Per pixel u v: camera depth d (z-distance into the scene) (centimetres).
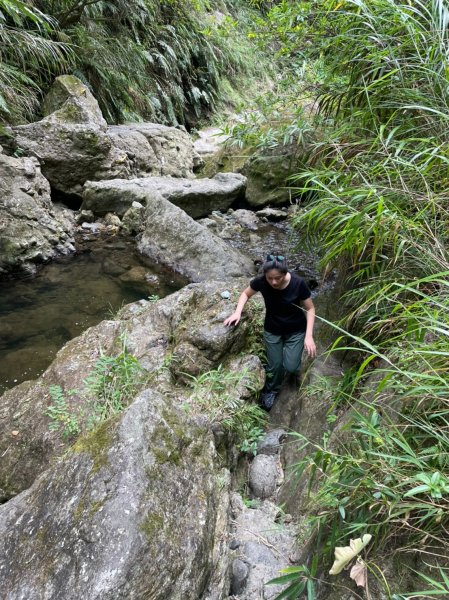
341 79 309
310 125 340
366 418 163
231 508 200
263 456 234
